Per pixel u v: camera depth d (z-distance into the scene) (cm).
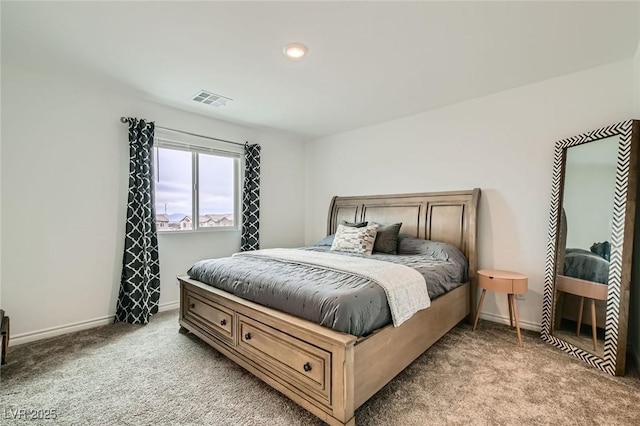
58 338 249
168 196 335
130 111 299
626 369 198
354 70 241
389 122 375
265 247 427
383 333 165
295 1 161
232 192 395
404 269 208
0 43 203
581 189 230
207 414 156
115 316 289
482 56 220
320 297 158
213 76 253
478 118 301
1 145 233
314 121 377
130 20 178
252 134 407
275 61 227
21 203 241
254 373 184
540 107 266
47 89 252
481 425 148
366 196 394
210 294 225
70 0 160
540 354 222
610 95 234
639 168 196
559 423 149
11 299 238
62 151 260
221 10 168
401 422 150
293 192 463
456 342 243
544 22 179
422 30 187
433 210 325
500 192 288
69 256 264
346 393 138
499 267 288
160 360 213
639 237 209
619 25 182
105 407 161
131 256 288
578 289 225
